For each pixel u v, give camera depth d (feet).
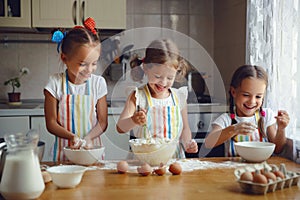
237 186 3.49
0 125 7.50
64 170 3.59
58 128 4.81
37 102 9.05
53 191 3.34
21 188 3.04
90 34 4.34
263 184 3.23
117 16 8.38
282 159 4.67
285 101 5.08
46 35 9.20
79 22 8.27
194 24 9.71
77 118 4.83
